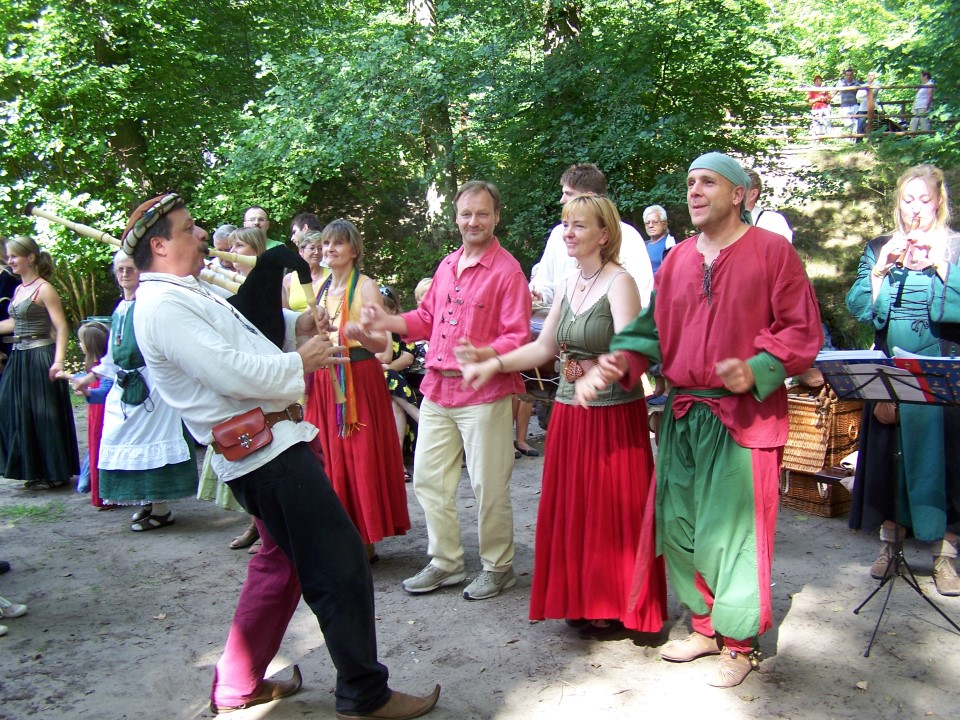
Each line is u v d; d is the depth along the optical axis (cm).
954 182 1415
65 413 657
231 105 1641
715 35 1352
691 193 311
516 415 704
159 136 1577
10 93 1407
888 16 2328
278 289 304
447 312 399
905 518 408
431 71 1402
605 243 347
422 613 396
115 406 531
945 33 1340
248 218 627
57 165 1457
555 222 1440
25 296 639
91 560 484
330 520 279
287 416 285
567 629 372
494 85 1383
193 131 1595
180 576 456
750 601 307
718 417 312
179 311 268
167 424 534
